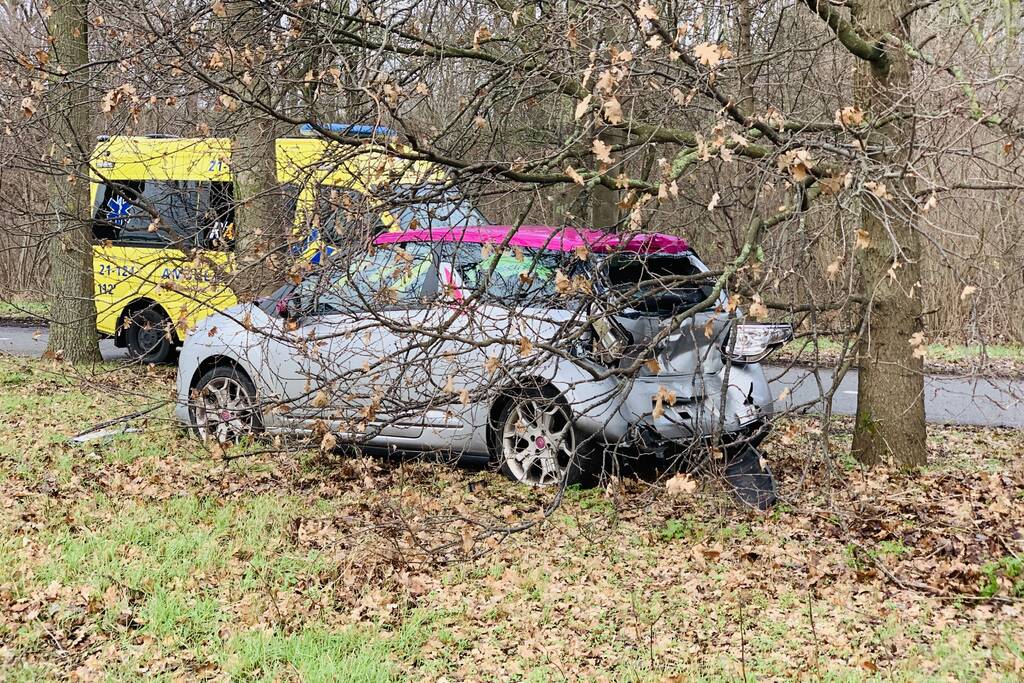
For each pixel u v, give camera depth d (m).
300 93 7.54
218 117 7.98
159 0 7.32
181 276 7.06
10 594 5.70
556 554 6.61
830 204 5.86
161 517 7.11
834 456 9.21
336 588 5.97
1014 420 11.88
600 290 6.64
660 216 7.10
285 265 6.71
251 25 7.32
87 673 4.86
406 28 7.72
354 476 8.29
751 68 7.72
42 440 9.32
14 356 15.23
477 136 7.54
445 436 8.27
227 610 5.62
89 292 14.31
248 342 8.76
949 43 7.65
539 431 7.90
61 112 7.57
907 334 8.78
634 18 5.99
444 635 5.39
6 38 8.05
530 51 7.48
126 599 5.64
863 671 4.91
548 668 5.01
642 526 7.12
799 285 6.09
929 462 9.12
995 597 5.83
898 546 6.64
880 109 7.68
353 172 6.78
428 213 6.68
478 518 7.26
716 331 7.75
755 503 7.48
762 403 8.07
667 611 5.74
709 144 5.36
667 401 5.75
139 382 12.89
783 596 5.91
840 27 7.61
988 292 6.51
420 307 6.68
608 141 7.80
